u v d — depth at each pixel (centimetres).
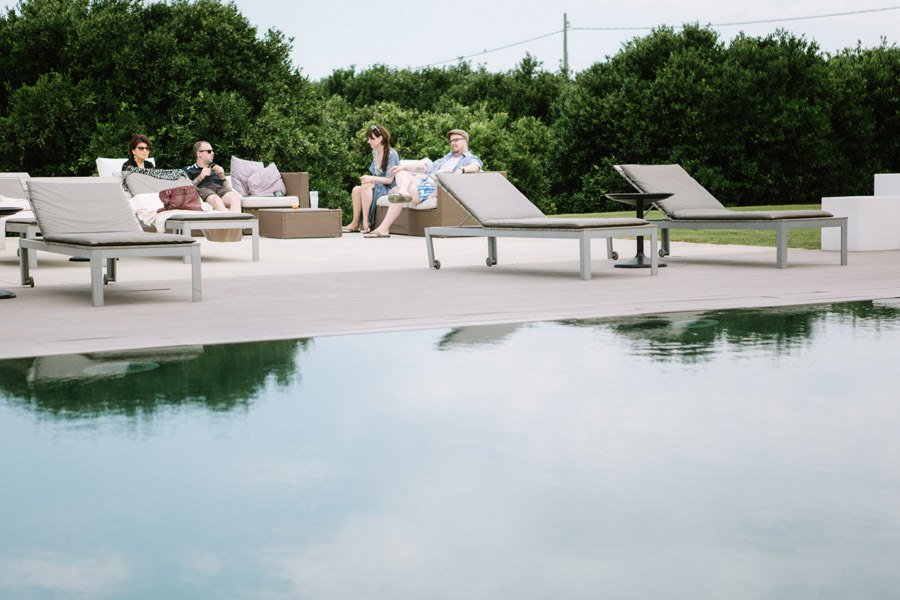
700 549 167
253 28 1684
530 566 160
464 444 231
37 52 1516
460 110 3072
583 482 202
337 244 1005
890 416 253
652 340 372
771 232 1098
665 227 713
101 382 302
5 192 913
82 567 161
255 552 167
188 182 942
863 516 182
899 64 2422
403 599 148
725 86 2241
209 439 237
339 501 192
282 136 1662
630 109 2278
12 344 372
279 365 329
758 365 321
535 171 2862
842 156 2322
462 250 895
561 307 470
